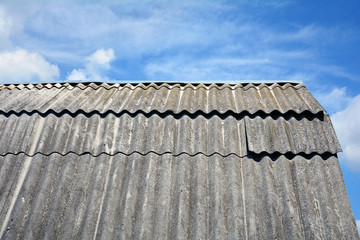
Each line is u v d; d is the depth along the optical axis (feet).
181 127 12.58
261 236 9.13
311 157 11.07
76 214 9.87
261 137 11.69
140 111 13.34
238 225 9.29
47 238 9.21
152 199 10.08
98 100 14.52
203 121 12.91
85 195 10.39
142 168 11.07
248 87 15.61
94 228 9.46
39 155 11.52
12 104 14.25
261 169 10.89
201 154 11.37
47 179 10.72
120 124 12.86
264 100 14.19
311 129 11.98
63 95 15.26
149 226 9.37
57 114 13.26
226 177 10.68
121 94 15.01
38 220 9.70
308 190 10.12
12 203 10.36
